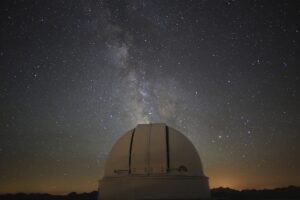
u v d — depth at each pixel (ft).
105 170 58.54
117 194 53.36
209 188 58.18
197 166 57.31
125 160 55.77
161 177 52.75
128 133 61.67
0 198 109.29
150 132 58.75
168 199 51.67
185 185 53.01
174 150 56.03
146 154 55.06
